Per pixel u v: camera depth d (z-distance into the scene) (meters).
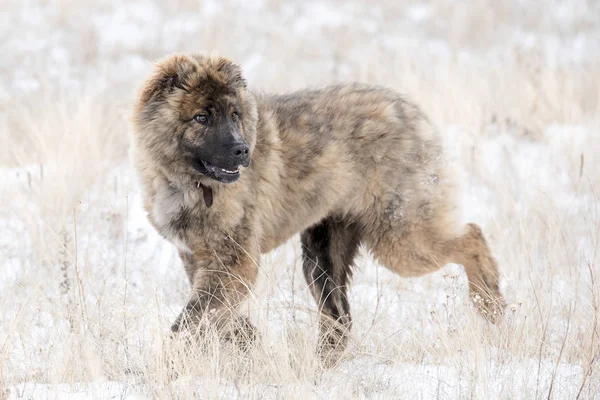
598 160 25.55
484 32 43.84
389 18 47.22
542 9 47.97
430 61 37.94
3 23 42.69
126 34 42.62
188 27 44.16
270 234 16.39
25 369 14.23
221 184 15.22
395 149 16.69
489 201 23.66
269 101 16.67
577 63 38.78
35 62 37.91
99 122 27.02
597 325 14.89
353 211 17.05
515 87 31.30
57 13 44.06
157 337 13.73
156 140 15.36
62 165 23.25
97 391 13.20
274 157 15.94
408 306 17.25
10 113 30.22
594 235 20.61
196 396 12.85
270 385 13.60
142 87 15.65
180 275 19.31
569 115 29.53
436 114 27.53
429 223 16.97
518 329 15.41
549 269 17.33
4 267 19.42
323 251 17.44
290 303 16.11
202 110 15.06
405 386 13.82
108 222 21.62
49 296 17.33
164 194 15.67
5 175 24.48
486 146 28.06
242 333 14.89
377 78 32.75
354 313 17.33
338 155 16.36
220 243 15.41
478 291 17.22
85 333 14.51
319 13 47.75
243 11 47.31
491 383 13.77
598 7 48.19
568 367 14.57
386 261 17.34
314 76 35.56
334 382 14.12
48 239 20.03
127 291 17.08
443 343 14.69
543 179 25.05
